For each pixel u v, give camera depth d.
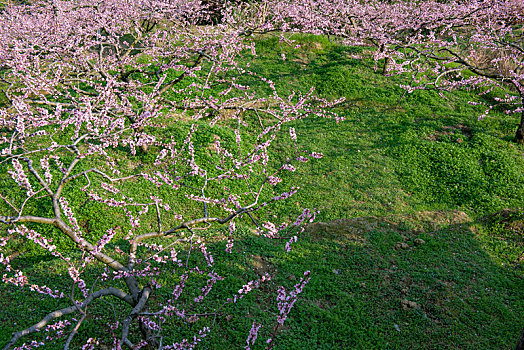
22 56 10.08
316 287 7.93
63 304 7.38
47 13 14.54
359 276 8.23
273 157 14.14
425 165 13.49
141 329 5.54
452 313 7.24
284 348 6.53
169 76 17.41
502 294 7.71
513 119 16.22
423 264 8.47
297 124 16.17
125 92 11.66
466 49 19.77
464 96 17.86
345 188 12.55
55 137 13.49
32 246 9.71
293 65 20.33
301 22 18.52
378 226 9.97
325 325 7.04
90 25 13.51
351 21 18.81
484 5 15.42
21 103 6.39
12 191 11.02
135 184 11.84
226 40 12.40
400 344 6.70
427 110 16.81
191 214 11.15
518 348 5.29
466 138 14.84
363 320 7.16
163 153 6.82
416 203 11.77
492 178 12.49
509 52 17.84
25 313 7.14
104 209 10.73
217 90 17.27
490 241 9.31
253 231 10.16
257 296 7.69
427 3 18.11
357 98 17.70
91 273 8.23
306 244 9.37
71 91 15.46
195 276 8.07
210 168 12.58
